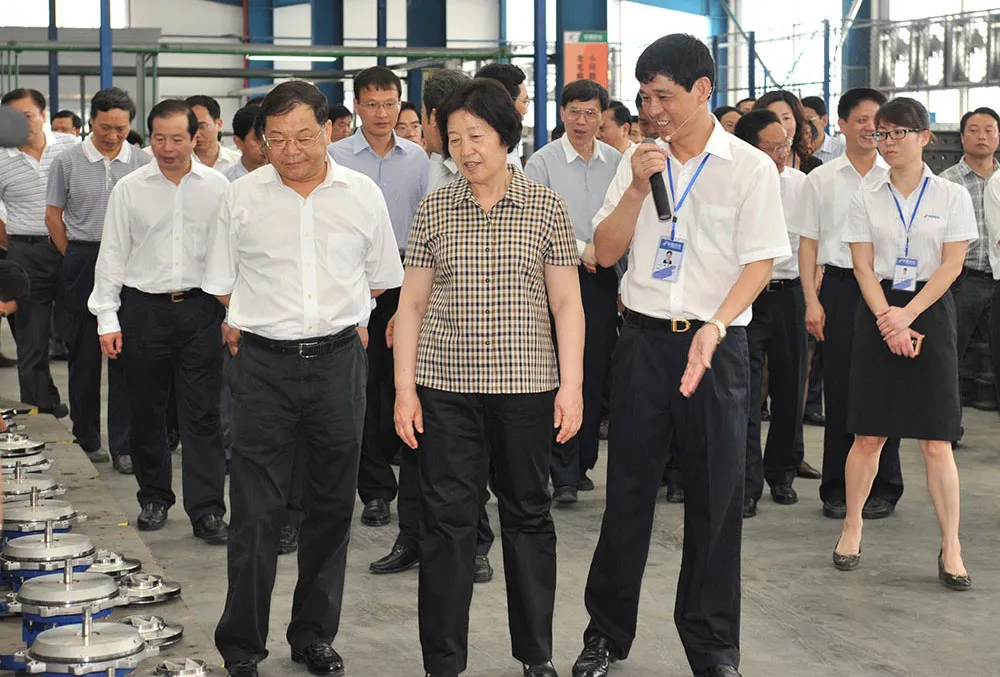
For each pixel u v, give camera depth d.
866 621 3.99
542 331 3.17
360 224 3.41
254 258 3.35
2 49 11.43
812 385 7.50
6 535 3.47
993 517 5.30
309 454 3.43
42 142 7.06
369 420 5.05
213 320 4.81
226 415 6.06
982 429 7.36
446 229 3.13
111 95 5.93
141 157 6.16
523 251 3.10
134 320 4.80
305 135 3.23
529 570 3.26
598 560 3.46
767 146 5.29
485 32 26.92
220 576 4.45
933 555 4.73
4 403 5.84
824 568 4.57
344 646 3.76
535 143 10.40
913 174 4.44
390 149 4.88
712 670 3.33
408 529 4.48
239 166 5.64
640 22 23.31
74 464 4.87
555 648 3.75
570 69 10.45
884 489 5.34
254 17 27.16
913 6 18.20
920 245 4.41
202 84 26.95
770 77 14.57
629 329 3.34
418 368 3.17
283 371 3.32
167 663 2.80
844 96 5.05
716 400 3.24
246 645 3.35
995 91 13.56
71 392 6.22
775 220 3.18
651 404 3.31
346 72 14.39
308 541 3.48
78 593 2.92
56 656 2.65
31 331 7.08
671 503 5.57
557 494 5.47
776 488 5.59
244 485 3.33
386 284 3.59
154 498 5.08
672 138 3.24
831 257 5.17
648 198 3.30
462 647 3.24
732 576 3.33
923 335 4.29
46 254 7.04
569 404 3.14
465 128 3.01
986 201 5.61
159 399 4.95
